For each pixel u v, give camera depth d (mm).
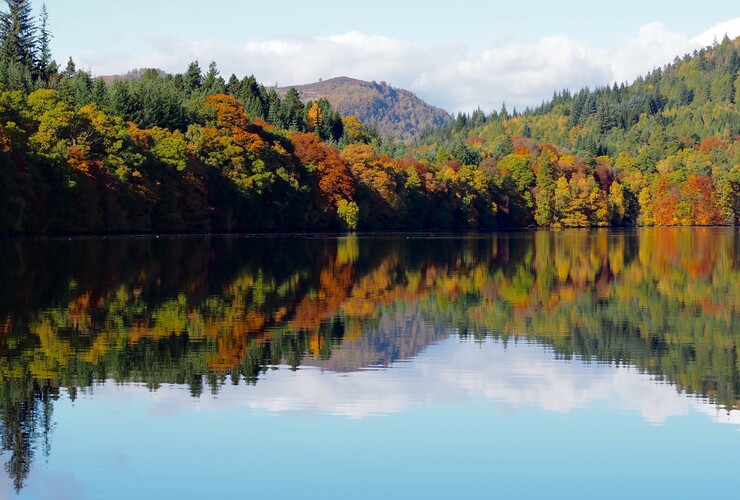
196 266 69312
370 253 91500
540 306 49625
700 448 23828
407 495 20578
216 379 30156
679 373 32156
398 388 29578
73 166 102688
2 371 30547
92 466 21969
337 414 26406
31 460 22297
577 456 23172
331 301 50375
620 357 34938
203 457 22703
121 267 66000
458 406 27484
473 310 47688
